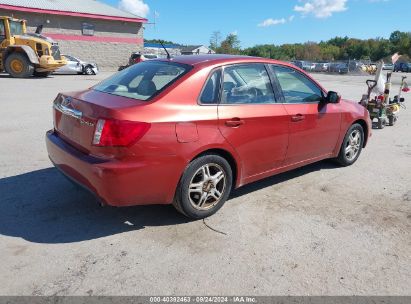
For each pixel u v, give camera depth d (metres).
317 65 55.00
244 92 4.05
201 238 3.52
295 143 4.61
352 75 44.12
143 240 3.45
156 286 2.83
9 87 14.34
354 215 4.10
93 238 3.46
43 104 10.45
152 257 3.19
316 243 3.50
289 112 4.41
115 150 3.21
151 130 3.27
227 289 2.82
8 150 5.94
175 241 3.45
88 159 3.33
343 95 16.86
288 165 4.69
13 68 18.33
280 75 4.49
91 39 32.22
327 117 4.97
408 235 3.71
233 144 3.86
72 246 3.31
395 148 7.13
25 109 9.54
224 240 3.50
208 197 3.86
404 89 9.99
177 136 3.40
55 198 4.23
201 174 3.72
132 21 33.97
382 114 8.98
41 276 2.89
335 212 4.16
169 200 3.58
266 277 2.98
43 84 16.14
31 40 18.50
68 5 31.66
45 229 3.58
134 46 35.09
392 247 3.49
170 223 3.78
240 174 4.10
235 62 4.05
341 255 3.32
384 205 4.39
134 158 3.24
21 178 4.78
